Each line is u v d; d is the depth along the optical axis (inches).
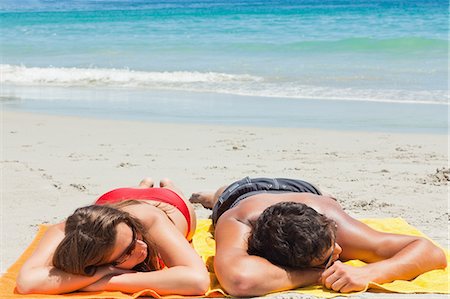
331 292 183.6
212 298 181.2
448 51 922.7
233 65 855.1
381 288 183.8
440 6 1609.3
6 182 327.9
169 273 181.8
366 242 201.0
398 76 737.6
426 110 554.3
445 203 293.1
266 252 188.2
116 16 1658.5
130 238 182.1
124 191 220.4
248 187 227.0
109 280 181.0
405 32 1155.3
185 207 222.2
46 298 176.4
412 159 389.7
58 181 330.0
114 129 490.3
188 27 1353.3
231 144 434.0
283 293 182.5
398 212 279.3
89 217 179.8
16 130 489.4
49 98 657.0
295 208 188.4
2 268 211.0
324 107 575.8
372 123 502.9
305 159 389.4
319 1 1969.7
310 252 182.1
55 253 180.7
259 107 580.4
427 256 195.8
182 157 393.7
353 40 1001.5
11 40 1219.2
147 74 789.2
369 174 350.3
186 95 661.9
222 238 198.8
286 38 1119.6
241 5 1941.4
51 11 1861.5
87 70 823.1
